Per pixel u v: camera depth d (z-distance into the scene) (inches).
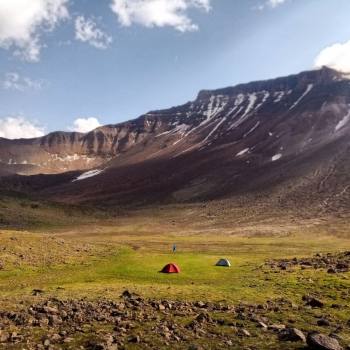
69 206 7559.1
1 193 7347.4
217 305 1104.8
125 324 858.1
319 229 5477.4
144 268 2071.9
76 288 1457.9
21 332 789.2
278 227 5831.7
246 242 4503.0
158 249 3683.6
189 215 7460.6
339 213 6284.5
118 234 5669.3
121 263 2252.7
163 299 1208.8
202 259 2411.4
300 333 767.7
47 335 764.6
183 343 743.1
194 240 4753.9
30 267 2053.4
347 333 824.9
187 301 1177.4
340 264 1867.6
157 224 6806.1
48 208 7145.7
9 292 1384.1
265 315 994.7
